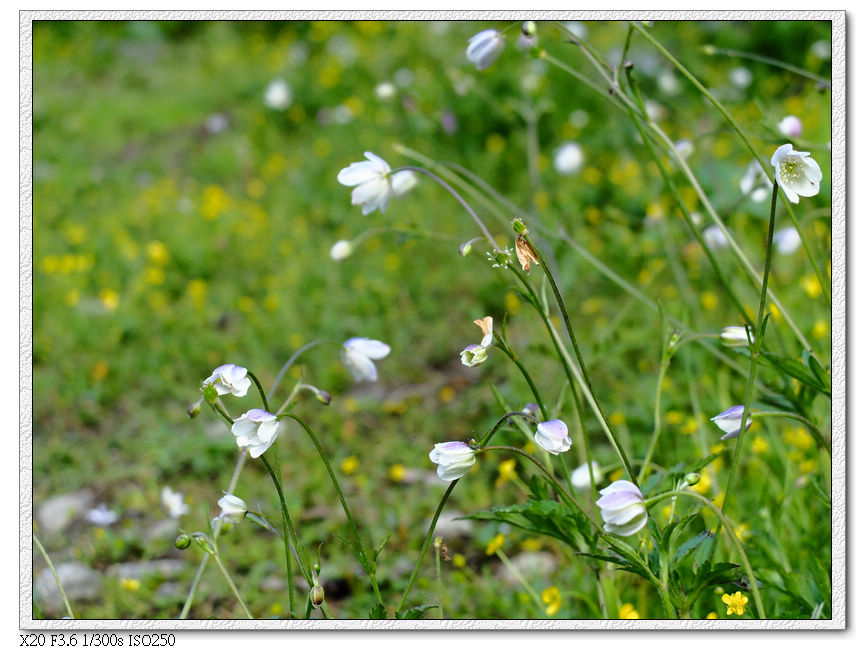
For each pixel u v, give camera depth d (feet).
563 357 6.18
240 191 13.06
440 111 11.92
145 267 10.64
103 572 6.97
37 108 16.92
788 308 7.42
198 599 6.81
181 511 6.86
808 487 6.60
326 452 7.46
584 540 6.07
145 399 8.32
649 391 7.38
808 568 6.32
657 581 5.93
